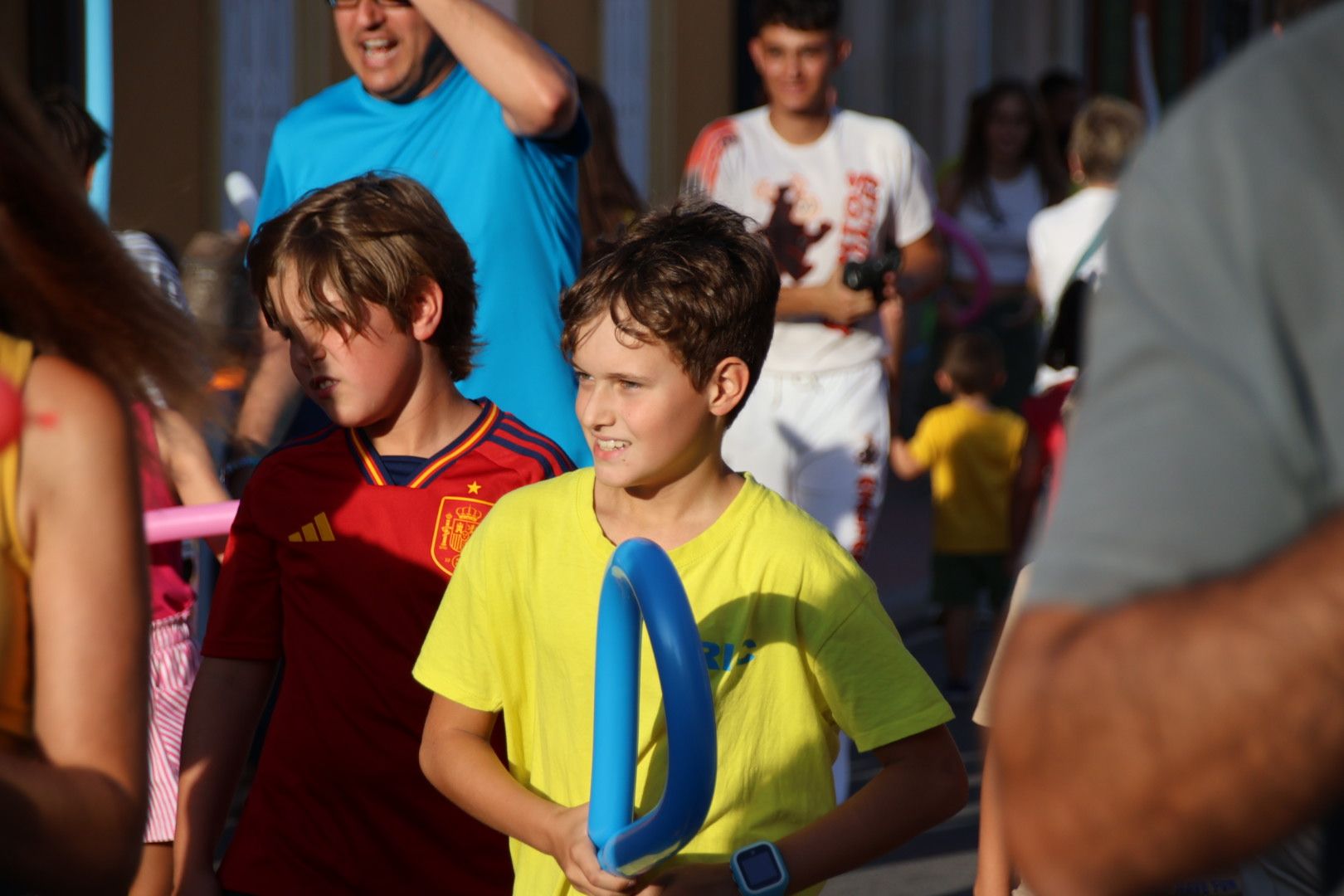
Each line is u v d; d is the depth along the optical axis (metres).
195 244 9.59
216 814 5.15
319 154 7.13
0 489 2.55
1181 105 1.96
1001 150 17.61
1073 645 1.76
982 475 12.82
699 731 3.34
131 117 16.45
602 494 4.33
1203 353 1.81
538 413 6.80
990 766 2.01
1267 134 1.84
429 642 4.45
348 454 5.29
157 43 16.62
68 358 2.70
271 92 17.52
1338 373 1.78
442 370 5.36
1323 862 2.27
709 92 22.44
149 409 2.93
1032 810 1.80
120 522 2.61
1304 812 1.69
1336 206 1.80
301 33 17.70
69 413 2.60
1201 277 1.84
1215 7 34.00
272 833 5.11
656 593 3.40
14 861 2.46
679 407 4.16
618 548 3.54
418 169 6.90
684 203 4.50
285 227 5.17
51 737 2.54
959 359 13.09
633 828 3.48
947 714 4.17
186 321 2.93
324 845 5.07
